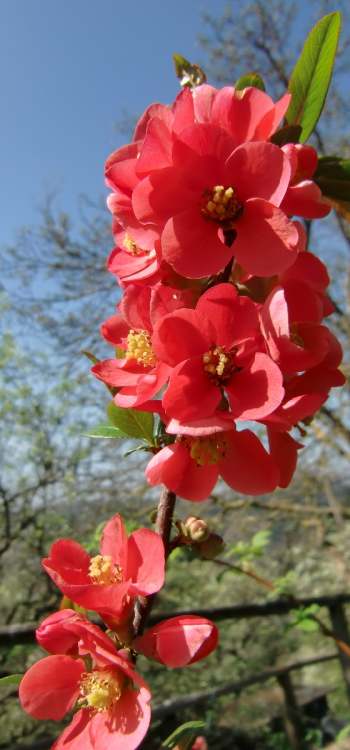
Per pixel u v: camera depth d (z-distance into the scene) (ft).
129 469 3.03
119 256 0.55
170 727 2.02
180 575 3.33
